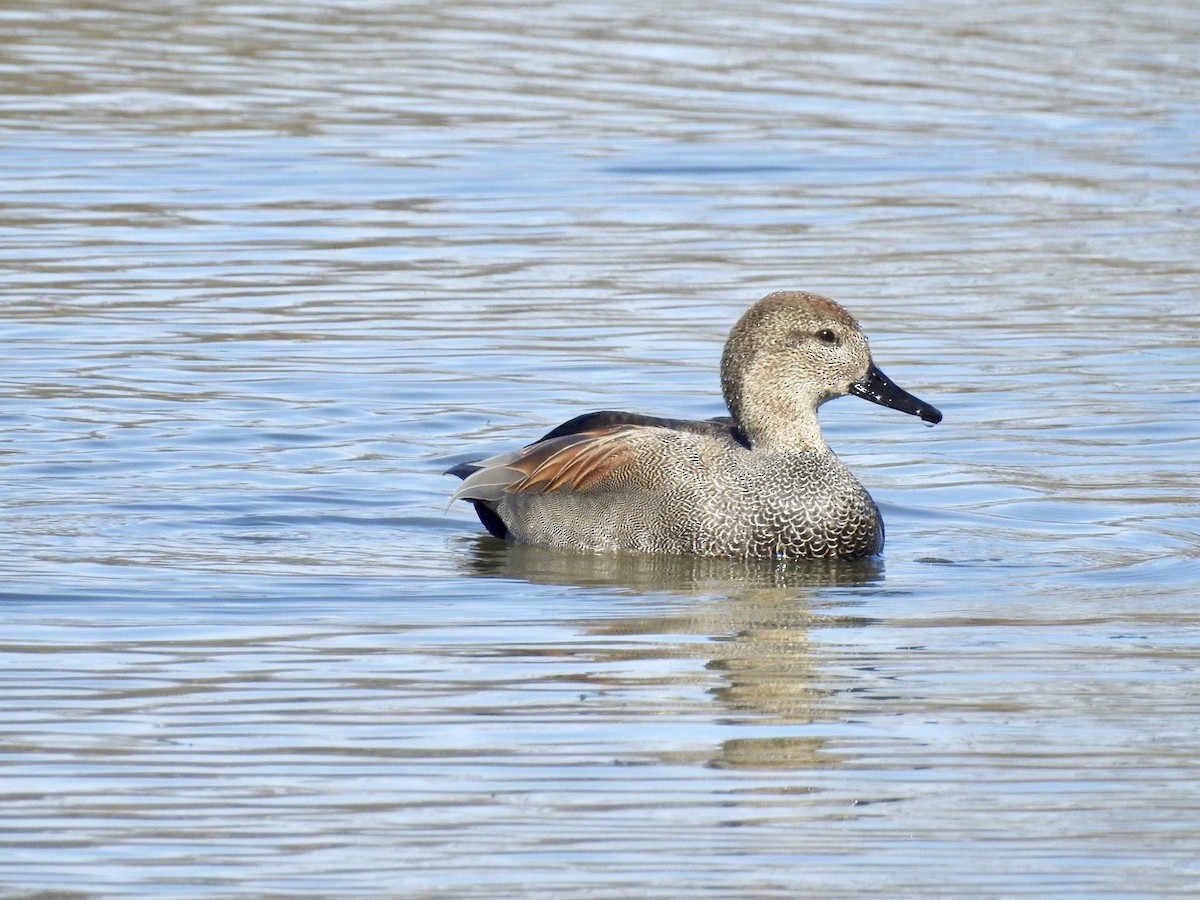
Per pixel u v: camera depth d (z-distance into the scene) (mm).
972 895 7988
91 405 16781
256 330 19234
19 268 21141
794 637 11602
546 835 8516
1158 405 17156
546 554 13844
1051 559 13531
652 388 17688
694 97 29703
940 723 10023
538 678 10688
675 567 13531
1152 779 9242
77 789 8977
